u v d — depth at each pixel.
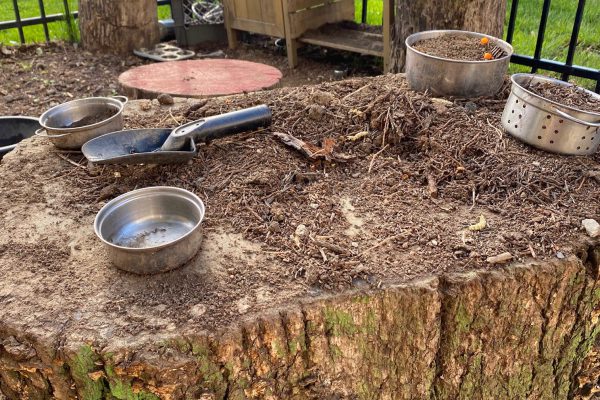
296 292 1.47
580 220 1.72
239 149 2.10
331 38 4.54
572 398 1.91
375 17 5.62
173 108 2.51
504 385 1.75
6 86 4.22
